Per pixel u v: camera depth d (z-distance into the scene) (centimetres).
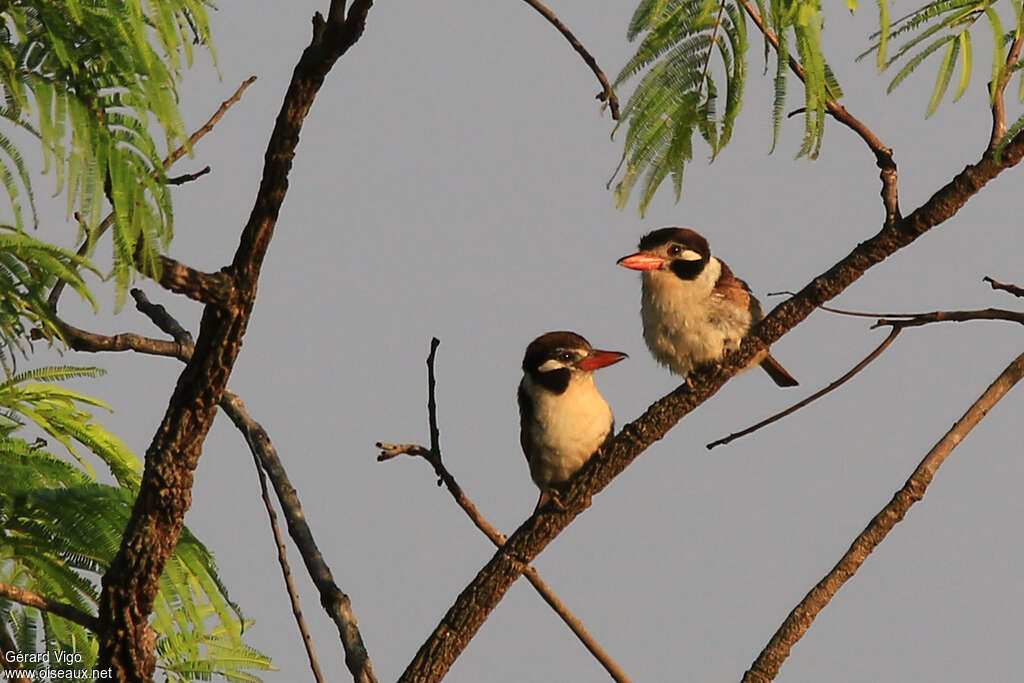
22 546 938
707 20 719
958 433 923
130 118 700
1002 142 884
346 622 1044
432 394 1055
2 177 693
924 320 980
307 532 1091
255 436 1139
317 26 809
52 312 826
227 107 899
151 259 700
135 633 895
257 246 825
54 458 1020
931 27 744
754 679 908
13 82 691
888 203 923
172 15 696
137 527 881
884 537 917
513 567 1025
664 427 1011
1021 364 931
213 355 848
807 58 680
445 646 1023
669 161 739
